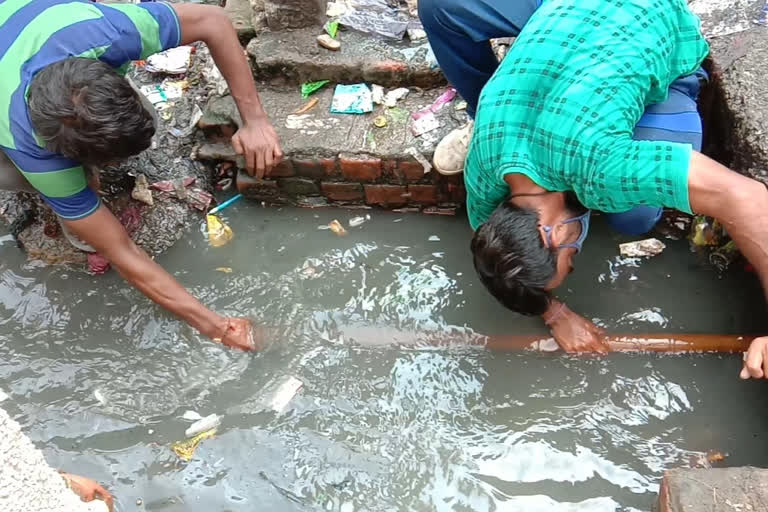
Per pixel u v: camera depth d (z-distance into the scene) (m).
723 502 1.46
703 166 1.51
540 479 1.86
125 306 2.29
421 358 2.12
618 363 2.04
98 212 1.90
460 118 2.38
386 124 2.40
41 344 2.24
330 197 2.52
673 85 1.94
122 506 1.89
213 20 2.09
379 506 1.84
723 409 1.94
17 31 1.80
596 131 1.55
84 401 2.10
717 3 2.26
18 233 2.46
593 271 2.25
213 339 2.16
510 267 1.56
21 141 1.76
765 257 1.54
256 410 2.04
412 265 2.35
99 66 1.69
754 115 1.95
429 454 1.93
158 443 2.00
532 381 2.04
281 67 2.51
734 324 2.08
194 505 1.87
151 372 2.15
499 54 2.45
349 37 2.55
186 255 2.43
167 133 2.60
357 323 2.21
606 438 1.92
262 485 1.90
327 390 2.07
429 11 1.99
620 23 1.67
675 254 2.26
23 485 1.17
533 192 1.64
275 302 2.29
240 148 2.31
